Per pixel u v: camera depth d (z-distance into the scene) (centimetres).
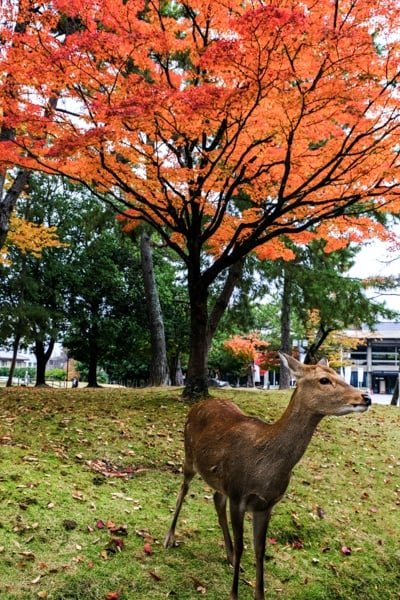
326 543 550
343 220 936
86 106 768
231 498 402
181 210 975
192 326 1047
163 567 437
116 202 1648
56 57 688
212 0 772
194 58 825
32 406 945
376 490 725
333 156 827
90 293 2158
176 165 872
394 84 732
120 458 673
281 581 466
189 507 561
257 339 2567
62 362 7262
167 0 923
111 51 705
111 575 412
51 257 2102
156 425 830
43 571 400
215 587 427
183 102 662
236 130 819
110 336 2220
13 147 825
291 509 596
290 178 895
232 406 473
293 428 385
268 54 646
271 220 893
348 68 685
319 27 642
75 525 466
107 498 538
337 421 1033
